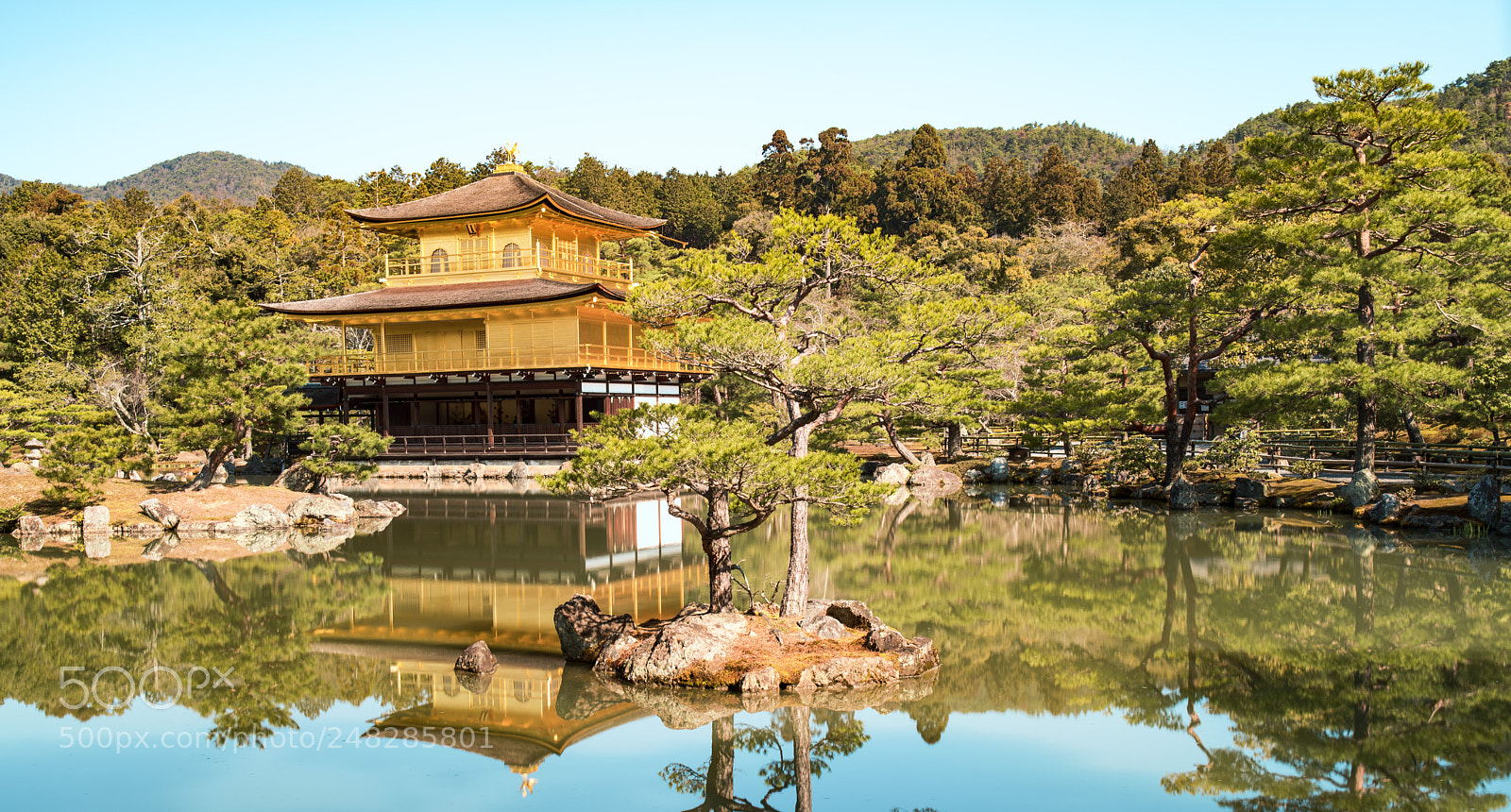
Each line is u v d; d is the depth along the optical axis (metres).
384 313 52.03
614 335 56.47
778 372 18.05
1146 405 41.06
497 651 20.39
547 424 52.34
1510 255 32.28
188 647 21.11
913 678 18.45
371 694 17.98
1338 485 37.50
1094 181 137.75
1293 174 34.00
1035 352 47.25
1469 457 38.81
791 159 137.88
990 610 24.02
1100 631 22.06
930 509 42.38
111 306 62.19
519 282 53.59
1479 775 14.09
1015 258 100.06
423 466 50.75
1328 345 43.78
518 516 38.91
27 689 18.42
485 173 118.25
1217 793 13.55
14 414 47.31
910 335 18.34
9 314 65.19
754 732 16.08
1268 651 20.42
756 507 18.53
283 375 39.00
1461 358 39.59
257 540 34.56
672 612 22.73
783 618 19.64
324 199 123.00
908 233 117.81
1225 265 36.88
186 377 39.53
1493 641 20.72
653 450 16.28
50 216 103.38
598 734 16.03
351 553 31.64
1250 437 41.41
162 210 113.00
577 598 20.77
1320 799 13.40
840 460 17.86
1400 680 18.41
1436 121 30.47
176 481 43.22
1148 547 31.91
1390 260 31.58
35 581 27.72
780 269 17.89
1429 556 28.89
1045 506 42.25
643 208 122.31
